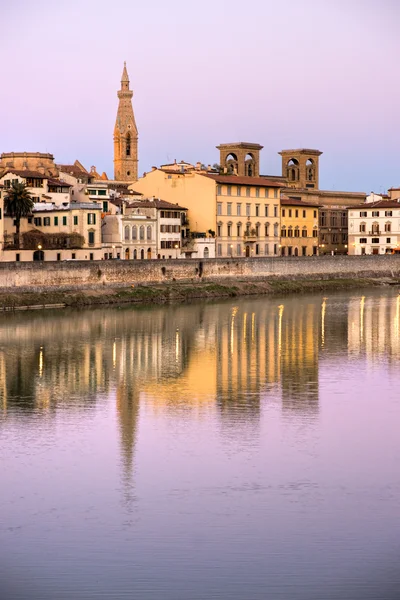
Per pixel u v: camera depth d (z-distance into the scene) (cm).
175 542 6394
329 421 9431
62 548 6312
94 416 9669
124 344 14762
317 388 11144
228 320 18325
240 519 6762
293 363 12975
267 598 5672
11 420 9488
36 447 8481
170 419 9525
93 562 6122
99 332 16250
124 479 7588
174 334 16038
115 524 6688
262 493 7262
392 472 7750
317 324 17675
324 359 13362
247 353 13900
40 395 10744
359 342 15175
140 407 10088
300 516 6806
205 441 8669
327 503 7050
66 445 8544
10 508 6975
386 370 12419
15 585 5831
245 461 8044
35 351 13988
